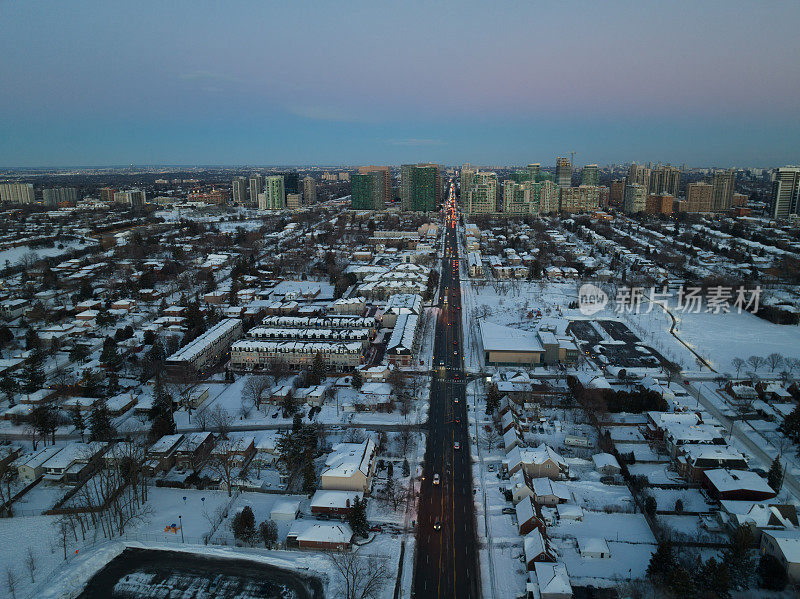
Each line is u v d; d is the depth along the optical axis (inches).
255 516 6205.7
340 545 5644.7
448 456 7445.9
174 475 7081.7
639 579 5142.7
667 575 4877.0
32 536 5841.5
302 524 5905.5
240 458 7332.7
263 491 6732.3
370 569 5315.0
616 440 7810.0
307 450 6899.6
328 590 5068.9
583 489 6683.1
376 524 6043.3
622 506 6328.7
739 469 6722.4
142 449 7406.5
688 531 5861.2
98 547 5654.5
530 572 5221.5
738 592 4960.6
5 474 6825.8
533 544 5497.1
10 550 5605.3
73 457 7116.1
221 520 6131.9
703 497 6476.4
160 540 5812.0
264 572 5329.7
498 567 5398.6
